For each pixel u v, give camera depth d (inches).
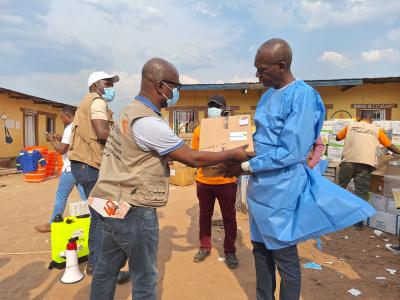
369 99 504.4
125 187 83.7
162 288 139.3
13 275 150.2
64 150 189.5
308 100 89.6
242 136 118.6
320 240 206.2
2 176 517.3
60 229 156.3
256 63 96.3
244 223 238.4
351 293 136.2
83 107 137.2
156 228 87.2
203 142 123.7
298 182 93.0
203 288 139.7
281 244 93.3
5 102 614.9
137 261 86.0
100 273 91.4
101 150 137.4
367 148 235.9
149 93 87.4
